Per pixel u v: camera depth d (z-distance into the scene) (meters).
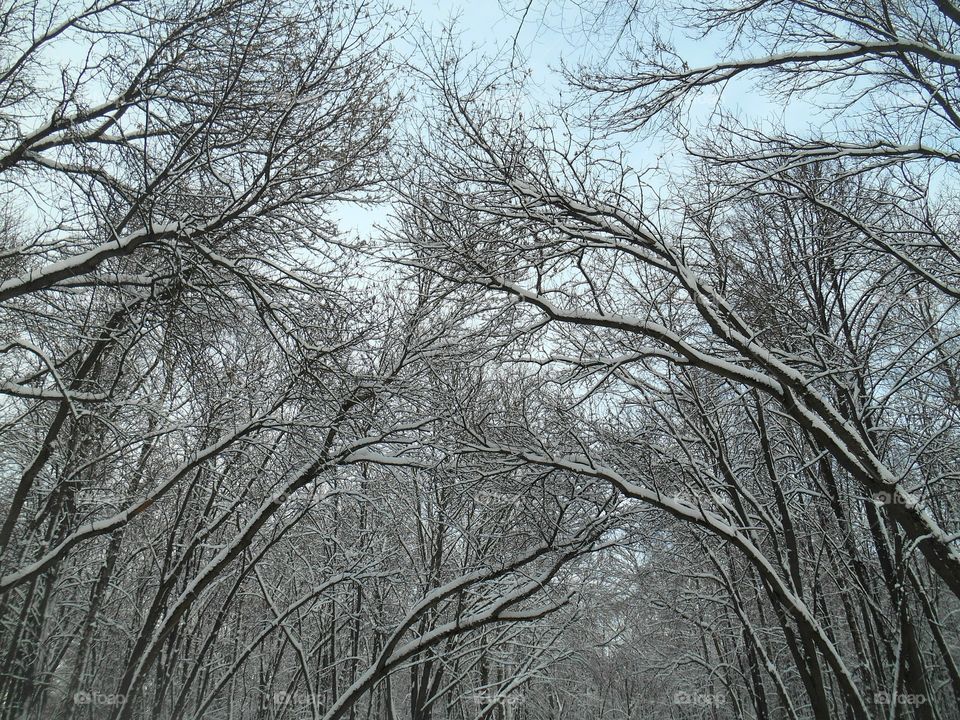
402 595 16.66
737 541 9.53
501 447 10.54
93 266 7.67
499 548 14.22
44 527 12.96
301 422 10.39
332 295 9.59
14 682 13.73
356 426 11.09
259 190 8.45
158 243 8.06
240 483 12.75
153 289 8.59
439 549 15.20
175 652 14.85
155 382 10.43
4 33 7.70
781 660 20.84
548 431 11.45
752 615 19.05
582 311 8.21
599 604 15.90
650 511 12.11
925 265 9.24
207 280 8.82
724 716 26.39
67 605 15.51
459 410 10.74
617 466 11.66
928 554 7.44
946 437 11.16
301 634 16.70
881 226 8.88
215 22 8.30
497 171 8.69
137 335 8.50
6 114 7.91
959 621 17.19
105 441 11.20
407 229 9.80
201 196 9.07
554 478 11.77
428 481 13.09
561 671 24.27
